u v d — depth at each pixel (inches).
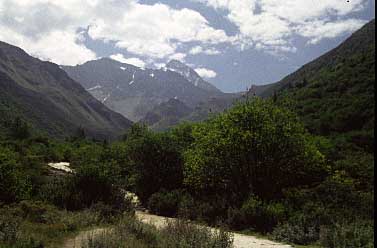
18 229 484.7
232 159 935.7
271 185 949.2
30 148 2432.3
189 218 853.8
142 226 547.2
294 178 1009.5
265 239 677.3
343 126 2335.1
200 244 465.7
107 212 735.7
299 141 951.0
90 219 666.2
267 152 920.3
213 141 944.3
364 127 2240.4
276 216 763.4
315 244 627.5
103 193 830.5
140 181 1143.6
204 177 982.4
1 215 557.3
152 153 1142.3
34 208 648.4
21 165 958.4
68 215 669.3
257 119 925.8
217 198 919.7
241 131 903.1
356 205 792.3
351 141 2047.2
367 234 593.0
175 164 1139.3
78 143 3742.6
